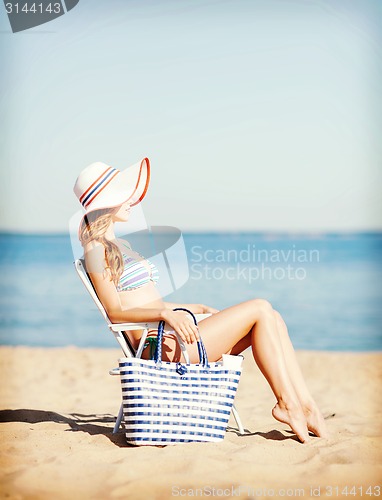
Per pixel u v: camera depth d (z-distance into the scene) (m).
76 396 5.78
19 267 26.23
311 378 7.05
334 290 18.97
